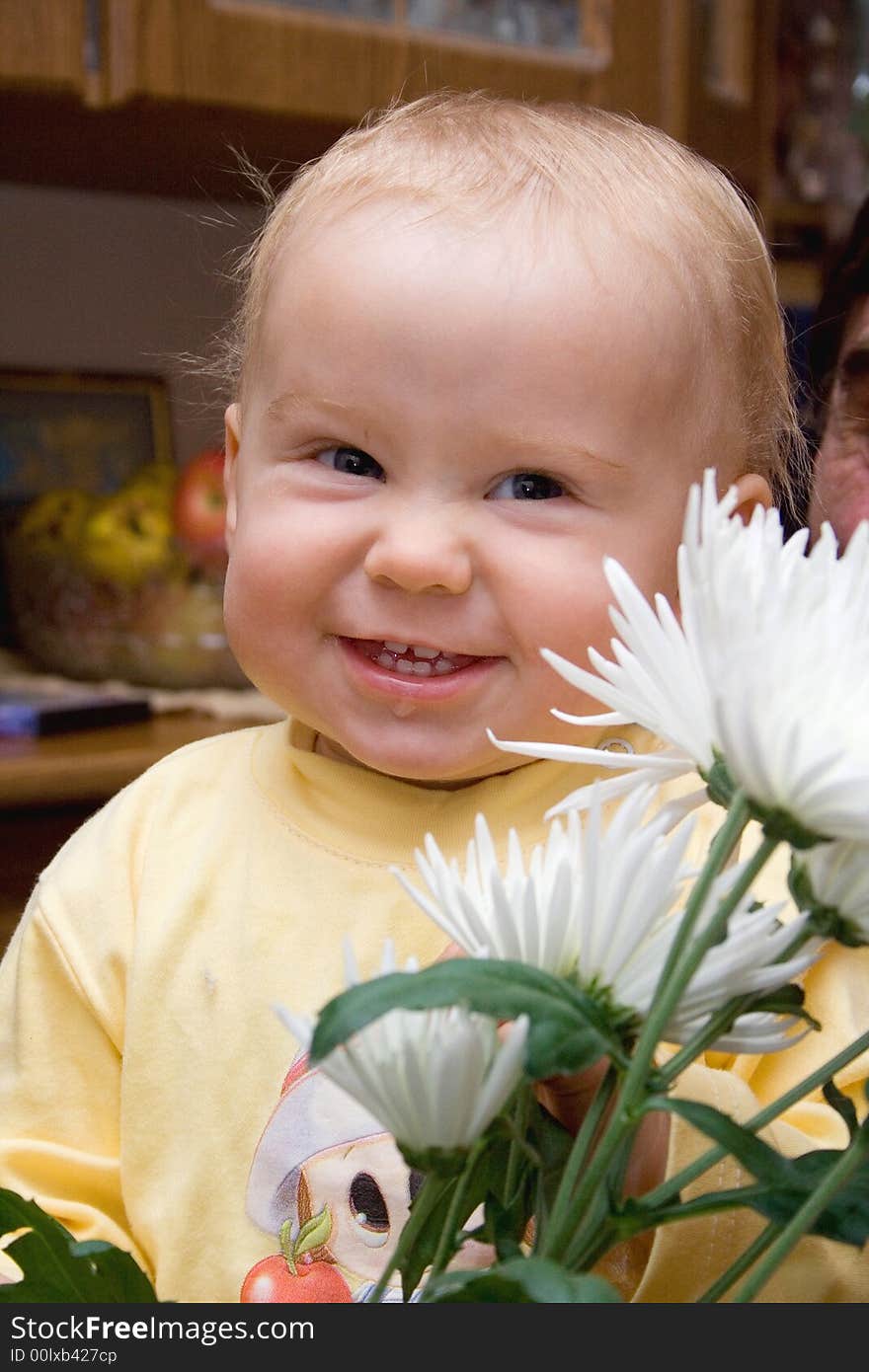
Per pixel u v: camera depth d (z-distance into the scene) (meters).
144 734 1.37
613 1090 0.40
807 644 0.35
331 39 1.30
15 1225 0.43
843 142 1.80
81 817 1.43
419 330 0.65
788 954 0.40
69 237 1.74
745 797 0.36
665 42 1.46
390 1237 0.68
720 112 1.54
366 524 0.67
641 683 0.41
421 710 0.68
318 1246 0.69
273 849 0.78
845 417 0.90
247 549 0.71
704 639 0.37
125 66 1.23
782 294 1.72
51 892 0.81
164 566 1.54
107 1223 0.73
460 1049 0.35
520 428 0.65
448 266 0.65
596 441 0.66
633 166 0.74
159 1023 0.75
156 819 0.82
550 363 0.65
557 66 1.40
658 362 0.68
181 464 1.81
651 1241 0.57
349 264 0.67
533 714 0.68
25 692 1.51
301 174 0.81
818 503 0.92
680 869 0.41
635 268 0.68
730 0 1.56
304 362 0.68
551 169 0.71
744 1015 0.40
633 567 0.68
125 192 1.74
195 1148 0.72
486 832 0.44
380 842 0.76
